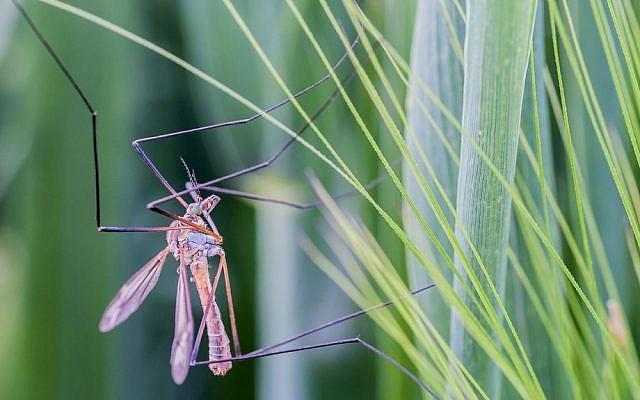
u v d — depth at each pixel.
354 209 0.26
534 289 0.23
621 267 0.24
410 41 0.24
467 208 0.22
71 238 0.26
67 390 0.26
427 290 0.23
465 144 0.21
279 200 0.25
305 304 0.26
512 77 0.21
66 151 0.26
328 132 0.26
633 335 0.24
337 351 0.26
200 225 0.24
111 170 0.26
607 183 0.24
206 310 0.23
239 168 0.26
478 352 0.22
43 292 0.26
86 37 0.26
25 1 0.26
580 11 0.24
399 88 0.24
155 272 0.24
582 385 0.23
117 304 0.23
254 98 0.26
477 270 0.22
